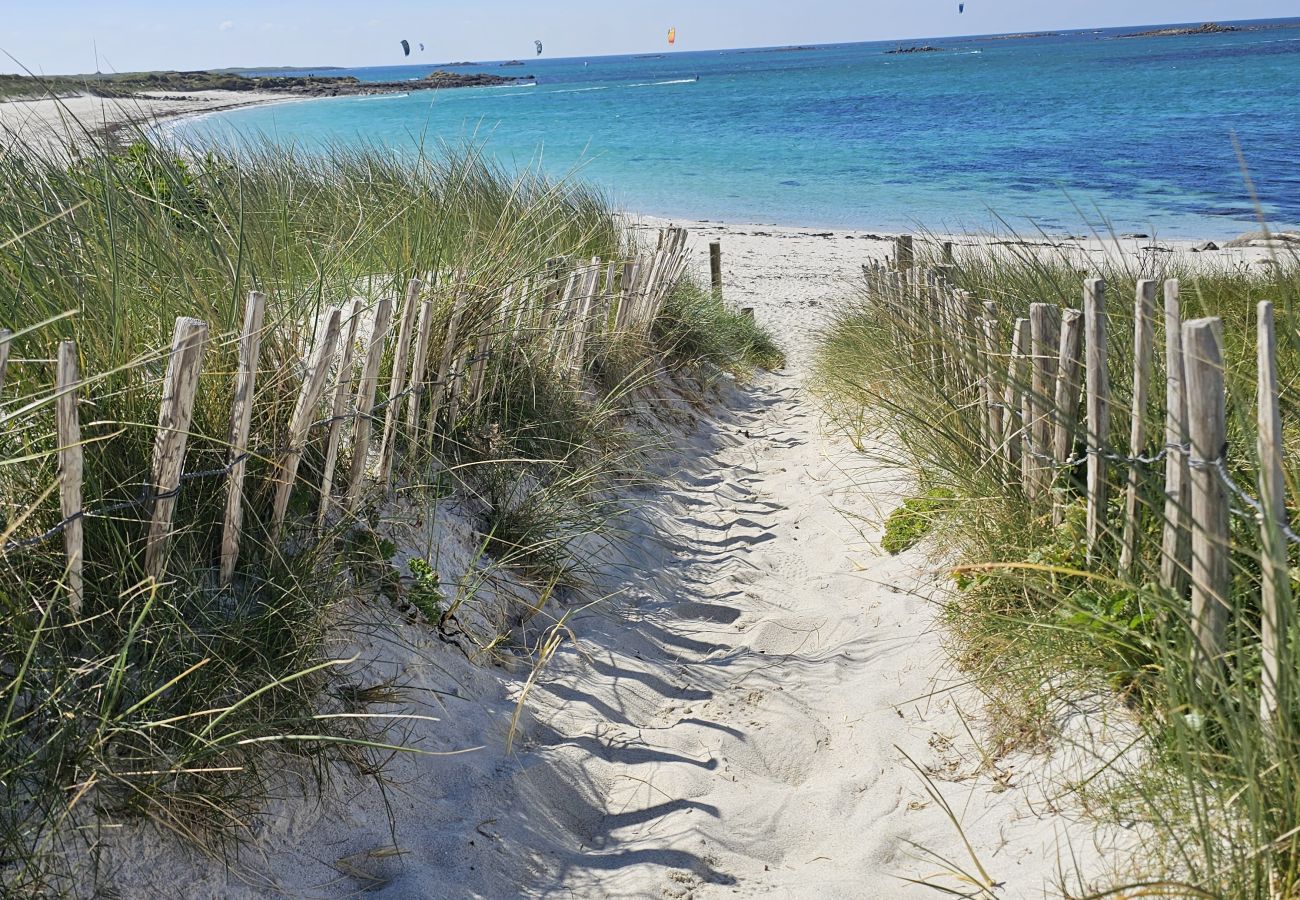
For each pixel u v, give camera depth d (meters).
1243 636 2.60
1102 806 2.54
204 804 2.35
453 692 3.29
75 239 3.45
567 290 5.43
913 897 2.52
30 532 2.49
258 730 2.52
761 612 4.29
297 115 40.34
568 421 5.05
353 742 2.56
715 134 37.78
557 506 4.47
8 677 2.27
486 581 3.92
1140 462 2.85
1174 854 2.23
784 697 3.55
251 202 5.13
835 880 2.62
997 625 3.35
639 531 4.95
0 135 3.84
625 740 3.32
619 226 8.92
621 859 2.75
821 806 2.95
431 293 4.32
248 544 2.93
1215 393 2.29
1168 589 2.64
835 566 4.68
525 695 3.23
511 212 6.71
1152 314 2.88
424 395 4.21
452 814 2.80
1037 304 3.53
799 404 8.12
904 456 5.58
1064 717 2.92
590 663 3.77
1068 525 3.46
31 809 2.13
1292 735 2.15
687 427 6.75
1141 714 2.69
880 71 92.19
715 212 22.03
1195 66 69.00
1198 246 15.05
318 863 2.52
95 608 2.51
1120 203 20.36
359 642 3.13
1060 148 29.67
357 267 5.05
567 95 69.75
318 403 3.33
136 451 2.71
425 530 3.83
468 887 2.55
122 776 2.25
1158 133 32.19
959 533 4.04
